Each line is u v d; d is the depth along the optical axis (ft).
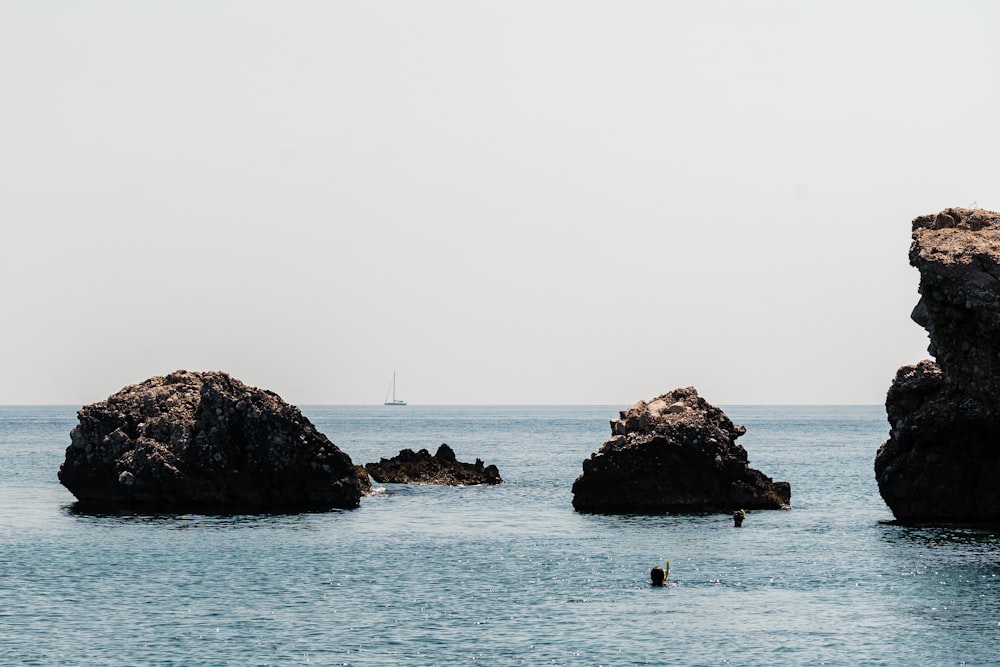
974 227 302.45
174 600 216.13
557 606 210.18
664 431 337.72
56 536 290.56
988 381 288.10
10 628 195.62
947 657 176.45
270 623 198.29
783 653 179.42
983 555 253.24
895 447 307.78
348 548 273.54
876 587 222.48
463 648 182.80
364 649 182.50
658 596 217.97
